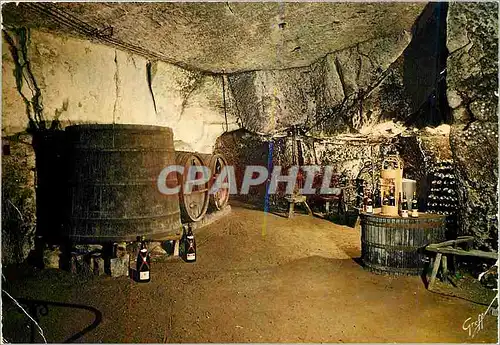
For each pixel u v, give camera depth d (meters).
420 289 3.87
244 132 9.82
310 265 4.73
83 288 3.86
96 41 5.37
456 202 5.29
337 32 5.68
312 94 7.49
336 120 7.05
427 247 3.94
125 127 4.32
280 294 3.81
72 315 3.28
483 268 4.13
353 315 3.32
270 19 4.93
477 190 4.20
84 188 4.26
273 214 8.17
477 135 4.01
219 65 7.12
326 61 6.95
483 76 3.84
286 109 7.87
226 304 3.56
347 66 6.63
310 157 8.55
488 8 3.69
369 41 6.19
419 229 4.19
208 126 8.15
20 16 4.30
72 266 4.24
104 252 4.33
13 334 2.93
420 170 6.70
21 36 4.59
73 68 5.17
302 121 7.77
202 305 3.54
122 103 5.97
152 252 5.07
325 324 3.16
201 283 4.09
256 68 7.55
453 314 3.31
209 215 7.12
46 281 4.00
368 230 4.48
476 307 3.44
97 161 4.25
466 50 3.93
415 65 5.57
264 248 5.51
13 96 4.56
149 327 3.10
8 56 4.50
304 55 6.80
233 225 6.91
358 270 4.51
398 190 4.49
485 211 4.14
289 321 3.22
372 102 6.33
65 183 4.43
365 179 7.84
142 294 3.75
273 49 6.33
